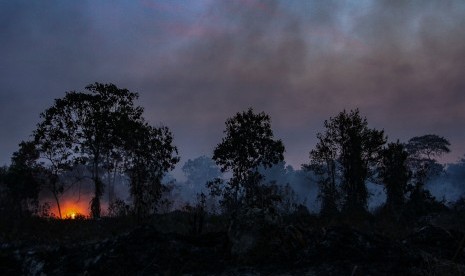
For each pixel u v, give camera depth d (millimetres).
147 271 10164
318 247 10523
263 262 10406
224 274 9820
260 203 12031
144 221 21062
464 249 11773
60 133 32844
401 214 25359
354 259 10055
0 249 15211
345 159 30375
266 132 27391
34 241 17078
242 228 10883
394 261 9984
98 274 10188
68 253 11602
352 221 21469
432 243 12648
